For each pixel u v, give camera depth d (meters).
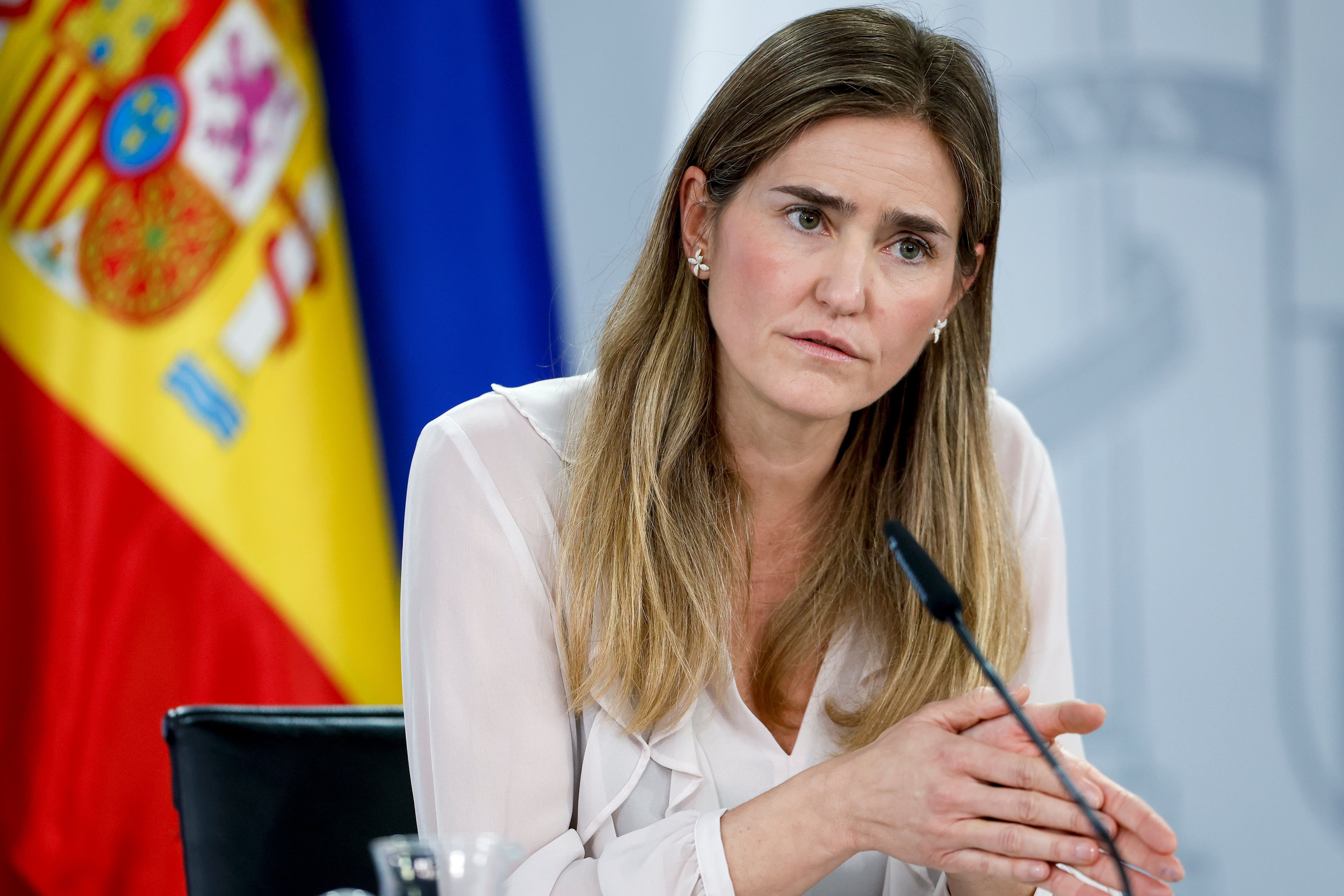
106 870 8.84
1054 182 10.70
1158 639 10.77
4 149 8.93
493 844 3.01
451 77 9.65
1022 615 5.53
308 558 9.25
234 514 9.16
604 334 5.25
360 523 9.38
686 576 4.87
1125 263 10.77
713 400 5.07
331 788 5.08
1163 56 10.81
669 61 10.43
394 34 9.55
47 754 8.82
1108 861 3.80
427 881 2.96
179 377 9.09
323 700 9.20
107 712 8.91
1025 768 3.83
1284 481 10.88
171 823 8.94
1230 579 10.84
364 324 9.52
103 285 9.02
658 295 5.08
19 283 8.93
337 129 9.48
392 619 9.42
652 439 4.93
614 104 10.34
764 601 5.28
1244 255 10.88
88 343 9.00
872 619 5.25
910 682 5.09
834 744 5.06
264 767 5.04
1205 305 10.85
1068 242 10.72
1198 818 10.78
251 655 9.10
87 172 9.00
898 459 5.39
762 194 4.54
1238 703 10.82
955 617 3.68
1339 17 10.91
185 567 9.05
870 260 4.50
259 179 9.26
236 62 9.22
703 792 4.84
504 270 9.71
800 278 4.47
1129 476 10.77
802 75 4.50
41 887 8.73
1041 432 10.71
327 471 9.32
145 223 9.08
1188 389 10.84
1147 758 10.73
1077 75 10.71
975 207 4.79
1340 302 10.95
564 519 4.98
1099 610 10.73
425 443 5.00
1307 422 10.91
